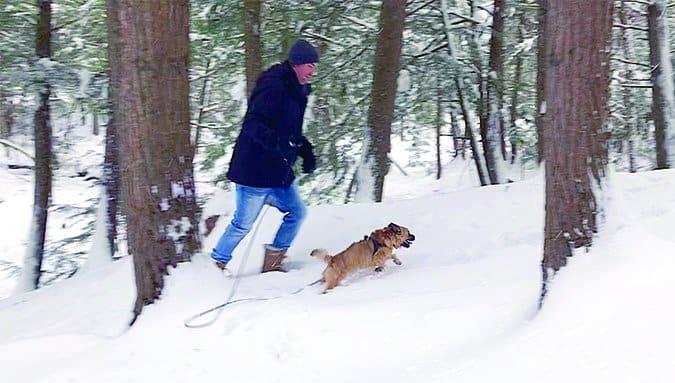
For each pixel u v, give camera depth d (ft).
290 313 13.03
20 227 70.38
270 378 11.16
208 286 14.47
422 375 10.14
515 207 20.21
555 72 11.23
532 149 42.55
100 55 36.88
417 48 39.93
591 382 8.70
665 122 37.45
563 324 9.97
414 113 42.73
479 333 11.28
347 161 39.17
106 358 12.36
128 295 17.20
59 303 18.39
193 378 11.40
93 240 30.60
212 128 44.68
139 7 14.03
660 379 8.40
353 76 39.40
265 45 36.76
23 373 12.69
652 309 9.64
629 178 21.70
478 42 40.16
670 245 10.85
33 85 33.40
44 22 34.58
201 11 36.04
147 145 14.38
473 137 41.73
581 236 11.04
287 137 16.03
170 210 14.61
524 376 9.18
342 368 11.12
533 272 14.17
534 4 38.93
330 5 36.63
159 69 14.28
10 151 91.56
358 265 15.35
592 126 11.10
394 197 72.95
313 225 21.34
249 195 15.81
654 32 37.58
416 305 12.84
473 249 17.84
